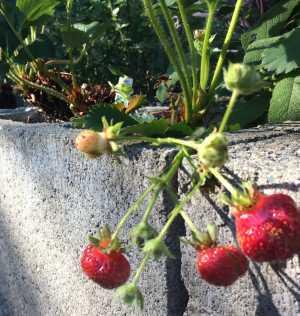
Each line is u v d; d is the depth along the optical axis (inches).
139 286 10.9
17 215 14.4
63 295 13.2
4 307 15.9
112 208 11.3
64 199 12.5
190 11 16.5
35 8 15.9
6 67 16.7
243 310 9.4
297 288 8.5
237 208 7.3
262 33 14.3
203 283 10.0
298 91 13.3
